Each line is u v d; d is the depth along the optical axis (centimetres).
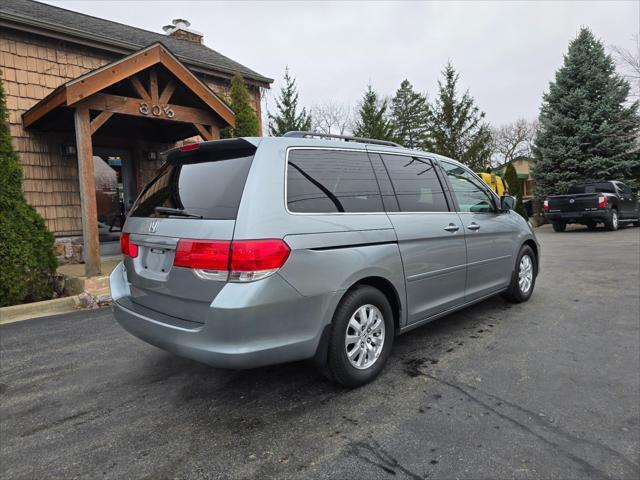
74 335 428
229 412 262
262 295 229
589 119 1811
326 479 196
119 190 897
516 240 469
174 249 253
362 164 313
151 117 666
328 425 244
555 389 282
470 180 428
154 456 218
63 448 227
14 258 538
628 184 1736
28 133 758
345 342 274
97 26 957
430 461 208
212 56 1164
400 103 4138
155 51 646
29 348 390
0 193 549
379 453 216
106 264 778
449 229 361
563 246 1034
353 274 274
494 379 298
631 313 451
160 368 336
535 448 218
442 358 338
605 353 343
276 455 216
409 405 264
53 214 789
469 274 390
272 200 244
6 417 263
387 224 306
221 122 754
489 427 238
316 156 283
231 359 225
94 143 841
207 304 235
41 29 760
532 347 358
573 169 1827
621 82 1802
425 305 341
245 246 227
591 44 1836
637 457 210
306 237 250
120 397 287
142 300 286
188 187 275
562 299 516
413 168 358
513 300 493
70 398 287
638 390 279
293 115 2825
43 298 576
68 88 567
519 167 3556
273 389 292
